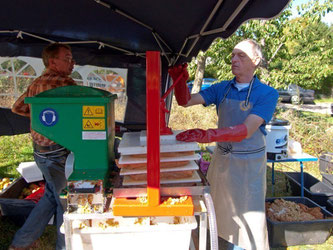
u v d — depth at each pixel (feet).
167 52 8.94
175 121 23.21
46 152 6.70
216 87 7.27
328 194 11.35
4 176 13.24
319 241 9.51
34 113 4.79
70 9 6.58
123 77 12.28
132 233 5.00
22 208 9.08
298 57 20.92
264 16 4.50
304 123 20.76
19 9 6.83
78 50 11.71
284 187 13.85
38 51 11.45
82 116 4.81
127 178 4.76
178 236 5.03
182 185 4.79
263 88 6.26
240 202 6.68
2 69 11.60
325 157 15.51
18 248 7.47
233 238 6.91
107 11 6.45
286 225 9.16
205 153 17.03
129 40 8.77
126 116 12.73
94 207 4.66
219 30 5.26
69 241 4.77
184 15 5.38
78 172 4.82
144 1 5.05
